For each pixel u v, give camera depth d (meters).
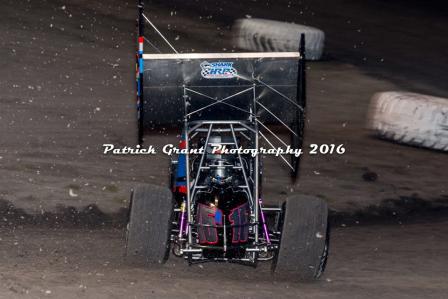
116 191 23.75
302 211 15.04
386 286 15.20
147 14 52.25
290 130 18.34
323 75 44.34
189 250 15.38
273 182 26.05
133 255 15.36
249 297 13.73
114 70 40.09
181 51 44.94
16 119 30.56
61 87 36.09
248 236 15.68
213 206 15.46
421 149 31.89
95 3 52.81
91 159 26.61
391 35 58.03
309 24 57.81
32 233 19.25
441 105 31.92
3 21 45.94
